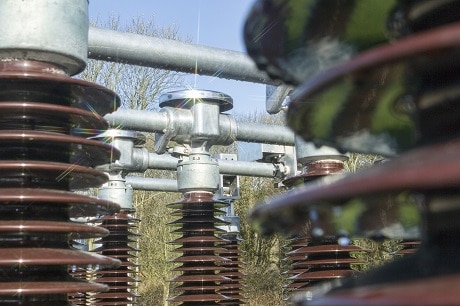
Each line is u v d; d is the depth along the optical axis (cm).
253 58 226
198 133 802
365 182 144
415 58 153
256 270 2745
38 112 394
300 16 201
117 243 934
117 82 2366
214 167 830
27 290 364
